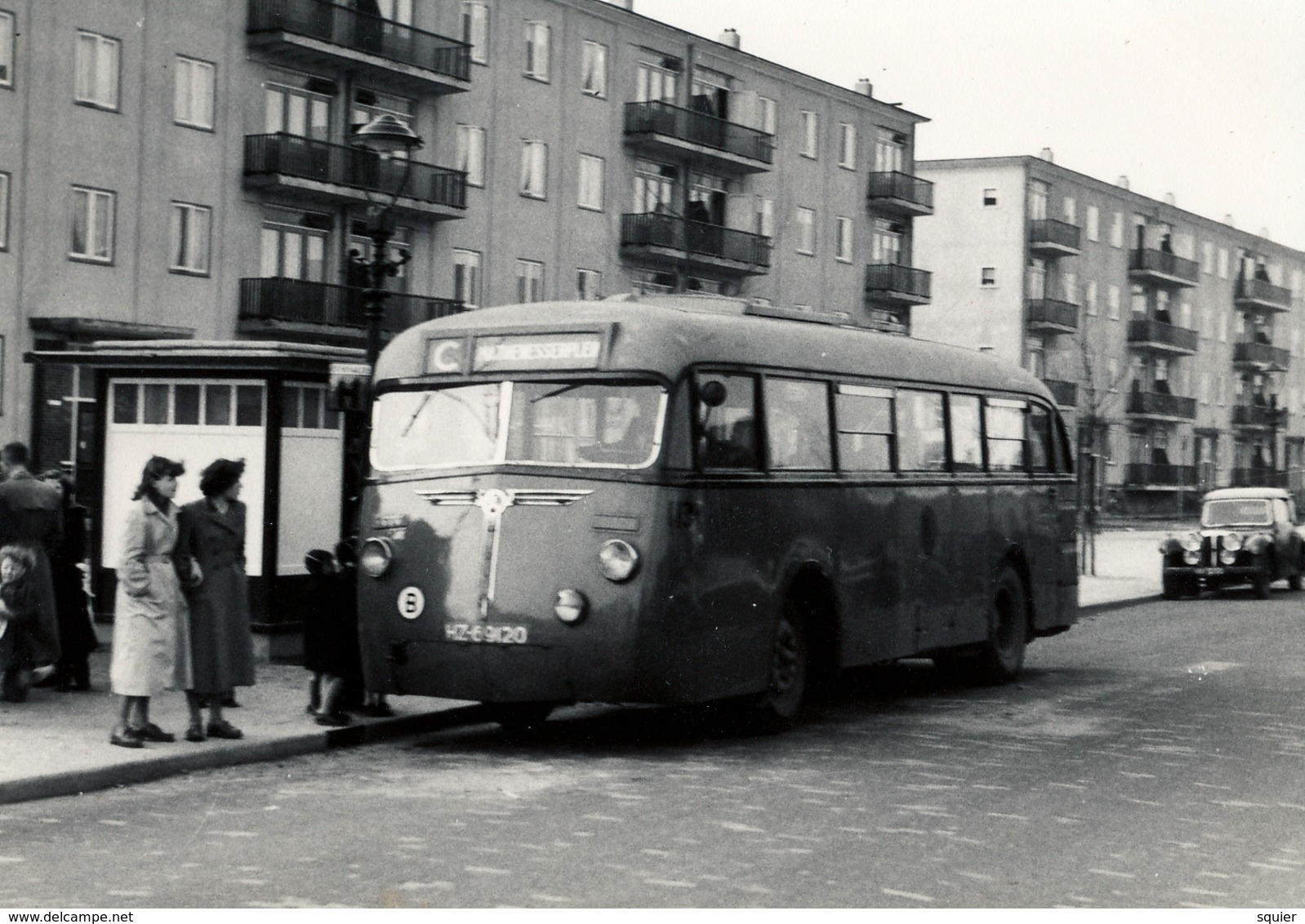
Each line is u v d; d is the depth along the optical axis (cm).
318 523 1508
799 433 1231
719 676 1116
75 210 3328
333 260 3909
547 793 938
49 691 1277
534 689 1068
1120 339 7606
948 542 1459
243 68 3669
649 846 783
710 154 4906
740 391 1158
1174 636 2147
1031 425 1656
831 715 1328
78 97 3331
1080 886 709
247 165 3675
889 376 1371
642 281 4828
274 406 1459
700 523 1093
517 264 4394
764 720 1192
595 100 4634
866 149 5753
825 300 5575
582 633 1058
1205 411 8319
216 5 3603
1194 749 1133
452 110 4197
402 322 4041
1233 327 8631
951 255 6994
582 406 1095
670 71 4919
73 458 3294
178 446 1495
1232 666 1739
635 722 1280
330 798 917
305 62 3812
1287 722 1280
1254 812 897
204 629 1050
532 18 4425
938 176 7019
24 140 3228
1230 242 8588
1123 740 1181
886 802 915
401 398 1151
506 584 1076
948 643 1455
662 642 1061
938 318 7025
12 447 1210
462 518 1097
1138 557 4291
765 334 1206
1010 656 1585
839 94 5603
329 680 1166
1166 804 920
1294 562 3134
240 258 3675
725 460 1132
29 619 1205
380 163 3909
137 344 1487
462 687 1087
